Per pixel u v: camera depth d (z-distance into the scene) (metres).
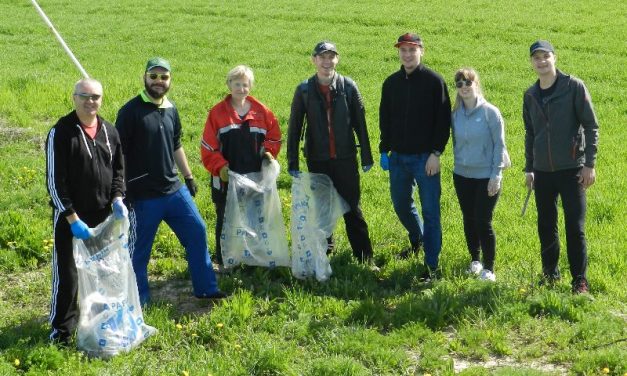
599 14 29.53
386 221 10.12
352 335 6.90
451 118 8.26
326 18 29.56
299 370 6.38
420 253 8.96
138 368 6.36
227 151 8.38
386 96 8.42
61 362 6.51
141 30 27.72
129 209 7.57
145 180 7.54
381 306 7.47
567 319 7.15
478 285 7.82
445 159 13.50
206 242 7.82
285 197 10.98
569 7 30.89
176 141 7.90
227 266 8.52
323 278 8.18
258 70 21.89
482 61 22.77
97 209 6.96
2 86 16.95
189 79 19.77
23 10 31.73
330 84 8.36
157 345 6.95
